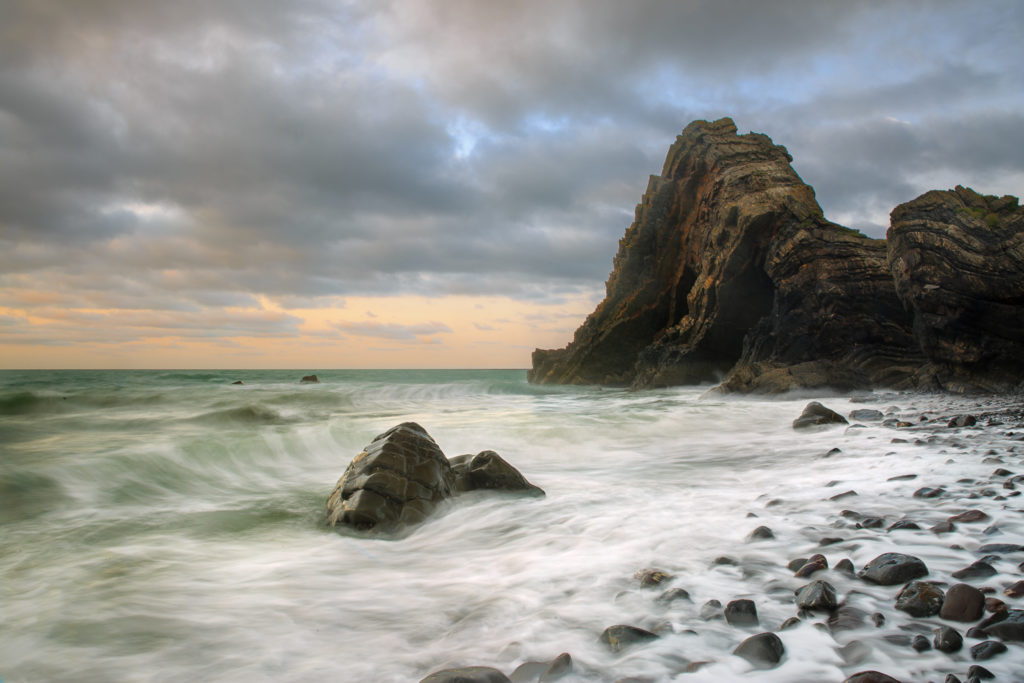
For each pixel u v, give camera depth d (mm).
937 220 21516
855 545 4238
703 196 38938
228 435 11430
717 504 5980
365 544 5469
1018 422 11555
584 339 46719
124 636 3373
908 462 7652
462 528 5816
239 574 4531
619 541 4840
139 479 8227
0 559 4938
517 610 3520
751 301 33000
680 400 24703
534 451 11531
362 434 12492
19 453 9555
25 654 3176
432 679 2521
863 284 27062
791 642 2842
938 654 2629
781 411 17406
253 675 2898
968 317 20266
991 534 4281
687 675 2592
